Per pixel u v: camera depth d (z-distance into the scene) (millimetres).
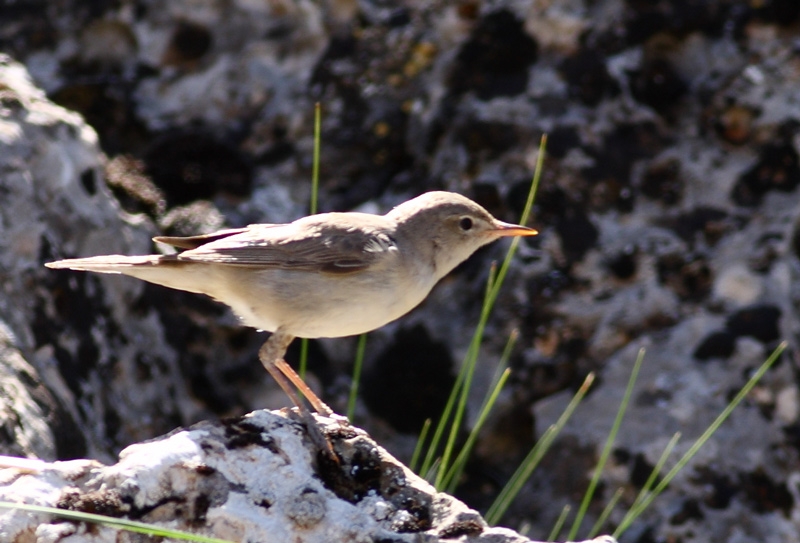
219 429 6594
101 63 13078
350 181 12648
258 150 12797
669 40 12164
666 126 11969
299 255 8070
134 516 6055
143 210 11656
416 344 11727
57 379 8828
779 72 11969
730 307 11094
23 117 9969
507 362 11359
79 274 9664
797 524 10312
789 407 10680
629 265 11445
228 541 5980
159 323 10789
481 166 11914
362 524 6301
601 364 11180
